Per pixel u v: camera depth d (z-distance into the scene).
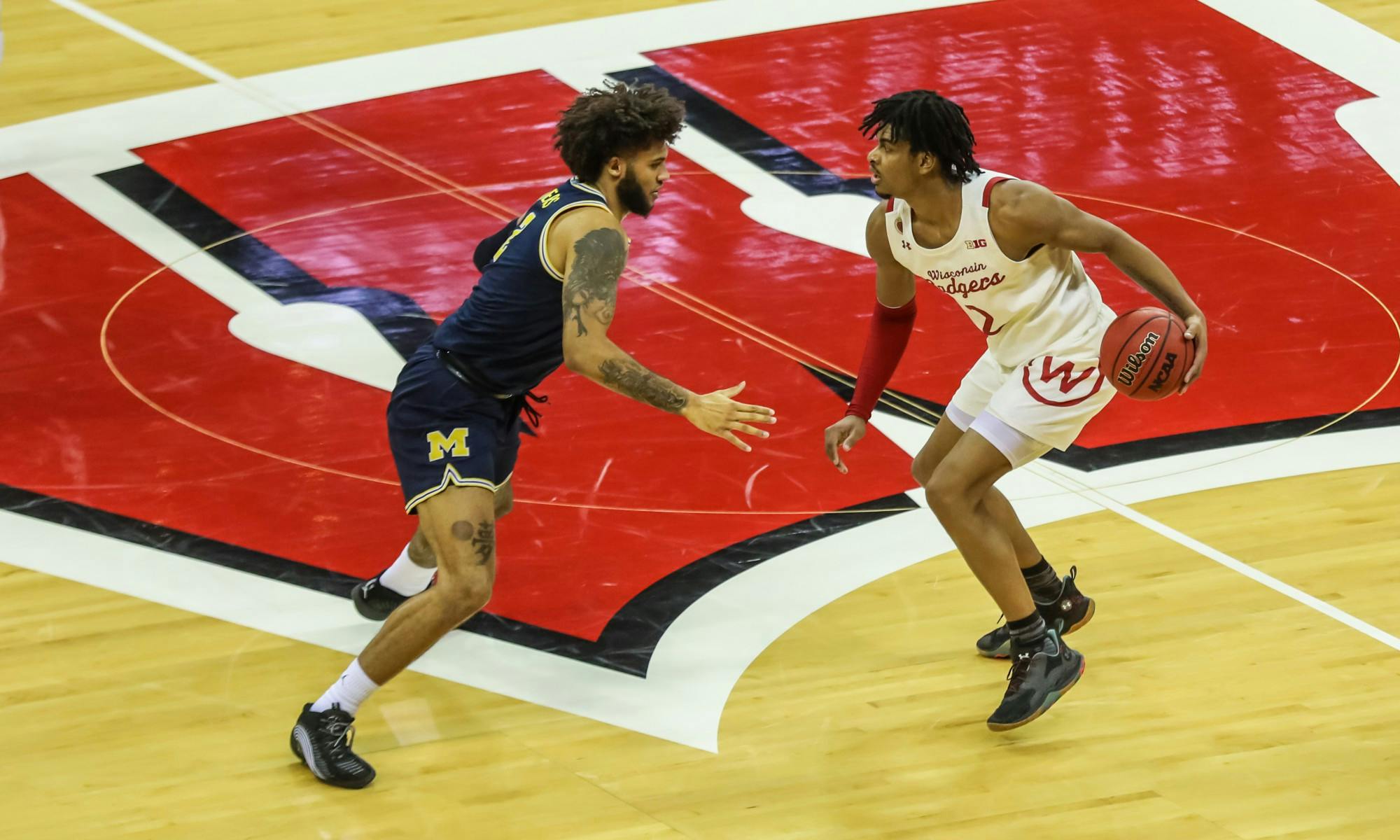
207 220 22.38
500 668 14.30
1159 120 25.55
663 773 12.94
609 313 11.90
